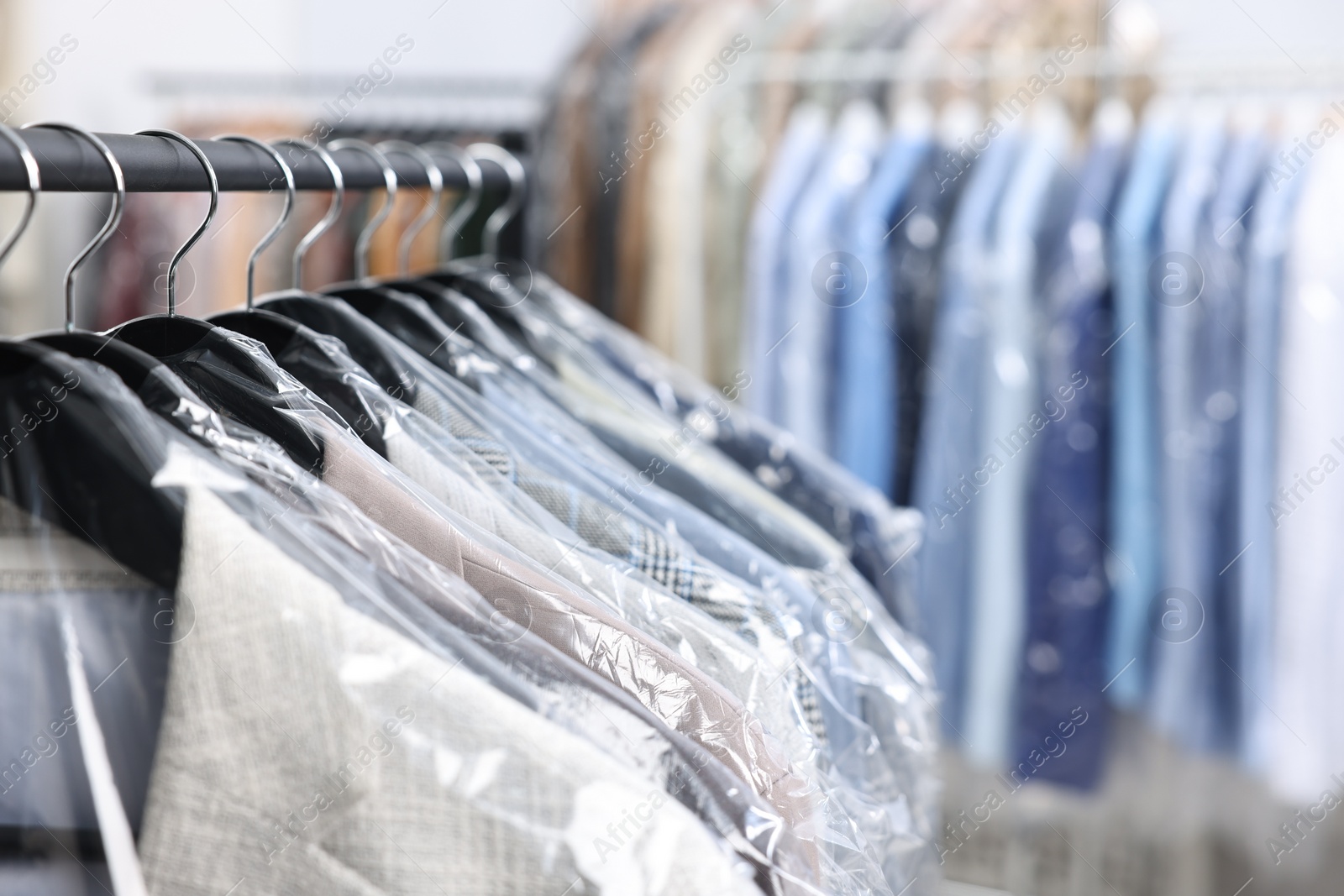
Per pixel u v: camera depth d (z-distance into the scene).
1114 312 1.20
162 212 1.61
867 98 1.41
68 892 0.33
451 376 0.59
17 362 0.33
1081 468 1.20
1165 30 1.65
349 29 2.00
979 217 1.22
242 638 0.32
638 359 0.80
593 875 0.32
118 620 0.33
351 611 0.33
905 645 0.69
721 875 0.33
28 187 0.34
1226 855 1.40
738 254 1.39
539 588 0.42
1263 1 1.62
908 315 1.26
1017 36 1.36
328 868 0.32
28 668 0.33
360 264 0.61
